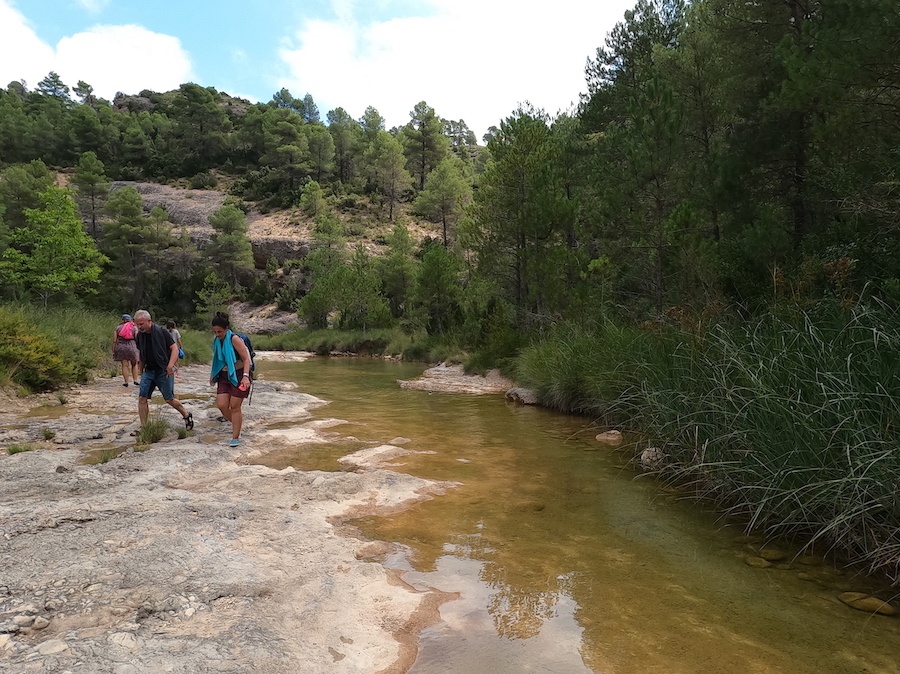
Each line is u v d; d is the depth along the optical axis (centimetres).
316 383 1462
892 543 340
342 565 334
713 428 507
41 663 211
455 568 341
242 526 386
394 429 791
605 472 573
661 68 1451
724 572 343
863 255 691
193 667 216
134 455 577
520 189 1666
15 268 2766
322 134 9019
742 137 1141
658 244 1130
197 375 1545
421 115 10012
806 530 397
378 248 6669
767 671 239
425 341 2550
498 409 1000
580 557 362
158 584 287
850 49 764
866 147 840
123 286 5600
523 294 1720
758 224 900
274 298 5725
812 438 398
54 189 2738
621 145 1345
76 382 1184
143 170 9725
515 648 253
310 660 233
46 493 444
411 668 234
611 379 813
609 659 245
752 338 568
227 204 7981
